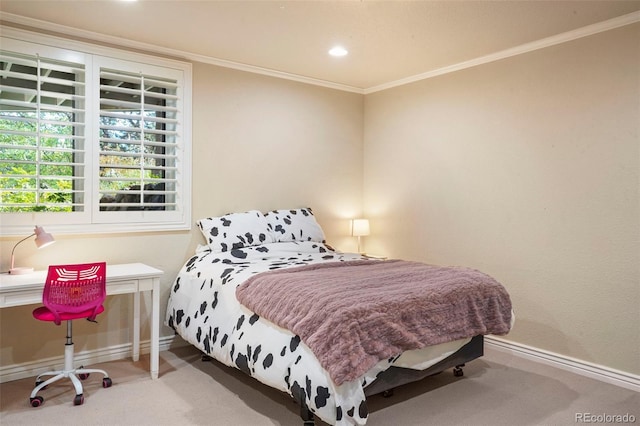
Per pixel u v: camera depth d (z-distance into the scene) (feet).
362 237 16.75
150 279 10.30
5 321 10.27
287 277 9.43
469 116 13.25
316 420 8.45
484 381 10.44
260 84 14.07
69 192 10.94
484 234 12.94
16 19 10.10
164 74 12.23
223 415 8.70
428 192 14.47
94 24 10.59
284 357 7.99
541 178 11.65
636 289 10.03
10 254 10.24
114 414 8.71
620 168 10.23
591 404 9.27
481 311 9.37
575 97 10.95
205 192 13.05
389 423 8.42
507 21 10.23
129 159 12.00
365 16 9.96
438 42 11.60
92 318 9.58
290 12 9.79
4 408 8.91
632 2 9.27
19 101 10.11
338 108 16.01
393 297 8.18
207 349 10.26
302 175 15.12
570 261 11.12
